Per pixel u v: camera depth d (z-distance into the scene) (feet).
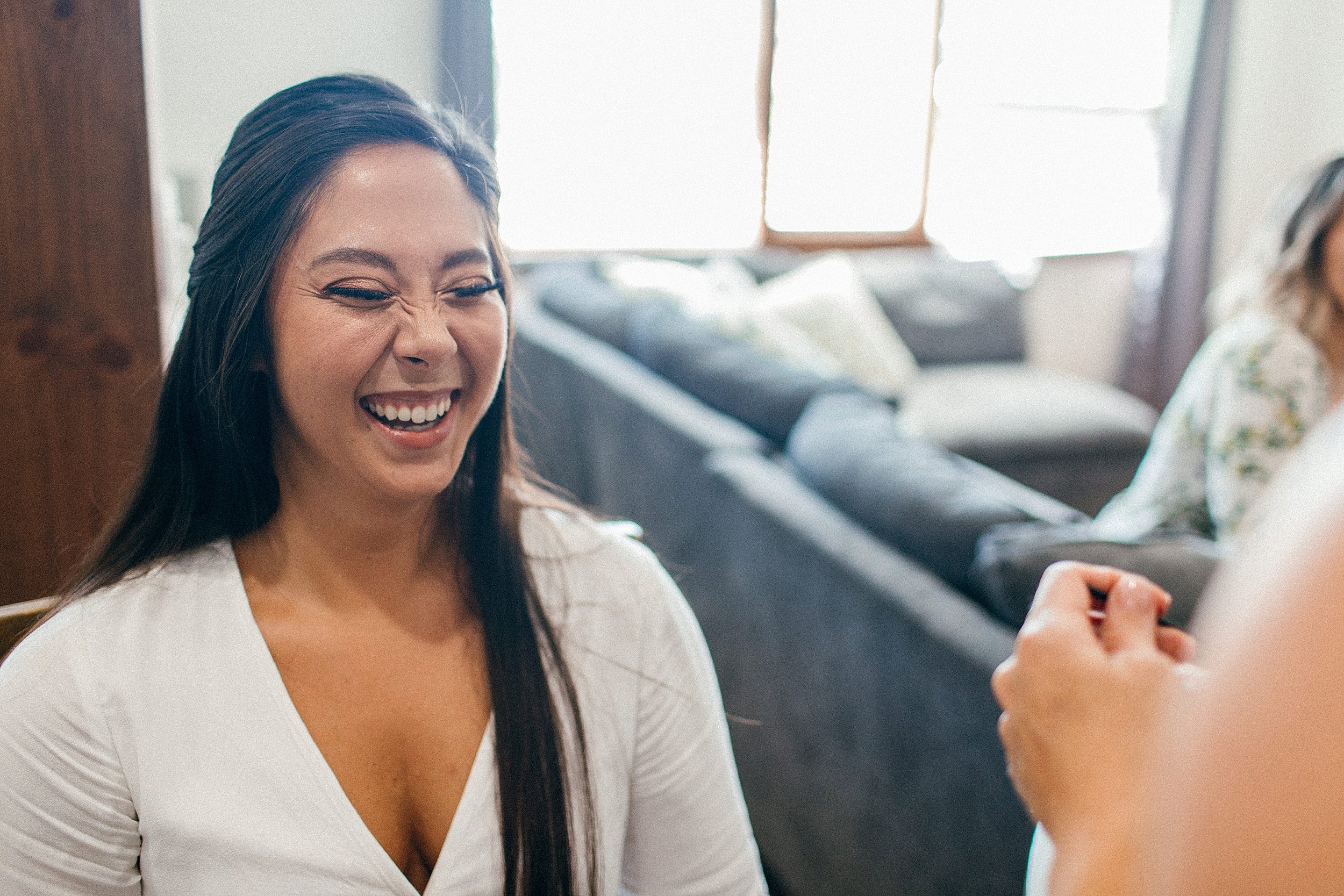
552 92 13.28
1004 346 15.06
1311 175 6.50
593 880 2.88
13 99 3.61
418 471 2.57
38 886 2.45
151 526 2.73
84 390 3.89
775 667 6.53
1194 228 16.08
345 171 2.42
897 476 5.85
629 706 3.04
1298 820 0.67
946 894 4.80
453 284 2.53
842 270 13.88
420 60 11.11
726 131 14.32
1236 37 15.70
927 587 5.11
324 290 2.43
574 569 3.08
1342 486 0.72
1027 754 1.52
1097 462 12.82
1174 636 1.68
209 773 2.48
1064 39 15.71
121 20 3.67
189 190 9.72
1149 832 0.91
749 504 6.66
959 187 15.94
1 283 3.72
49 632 2.55
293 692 2.64
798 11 14.29
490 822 2.69
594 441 9.84
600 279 12.32
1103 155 16.38
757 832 7.13
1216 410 6.60
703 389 8.63
